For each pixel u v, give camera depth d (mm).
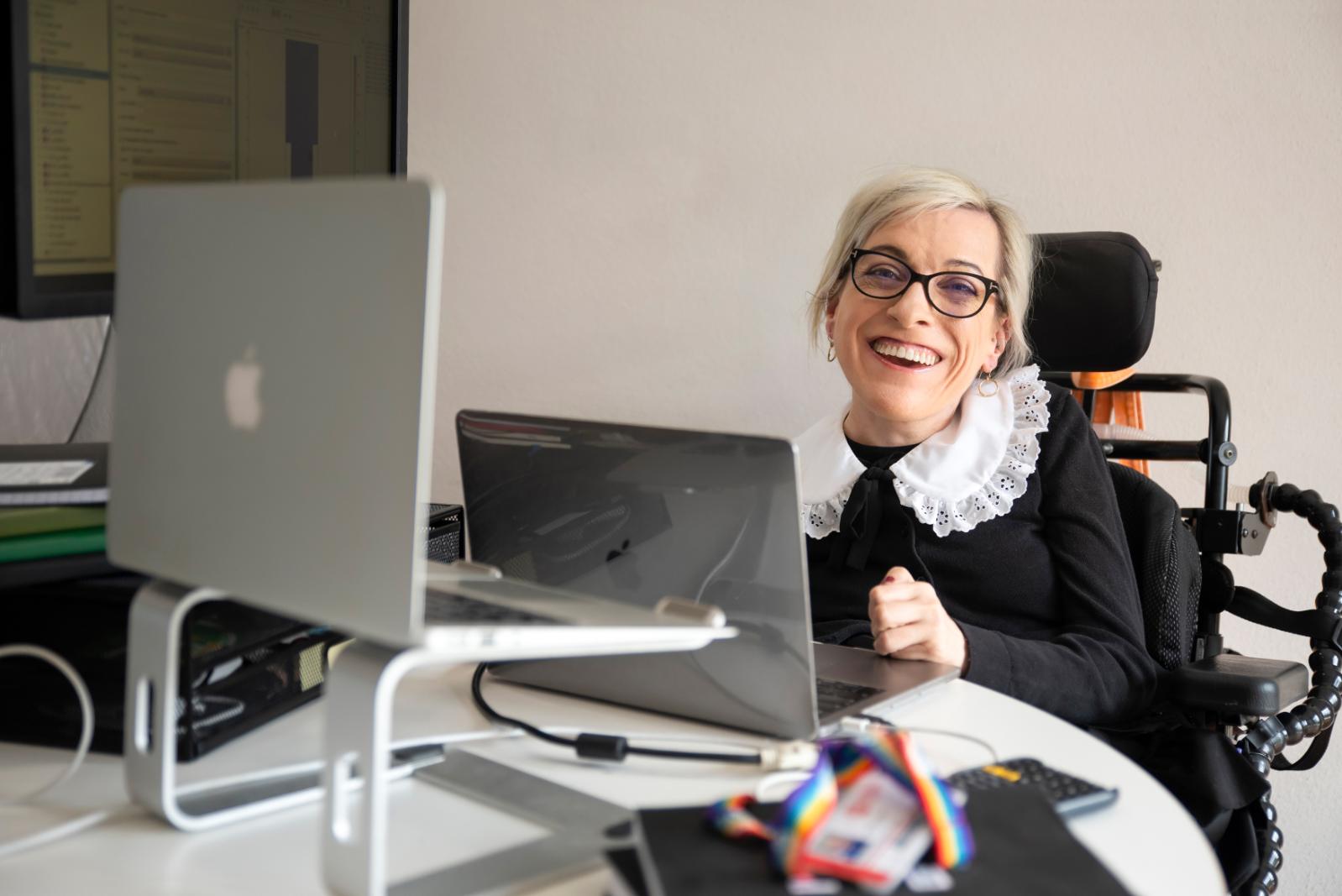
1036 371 1566
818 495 1504
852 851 567
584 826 710
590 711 944
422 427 576
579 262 2312
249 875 653
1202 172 2041
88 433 1421
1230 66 2010
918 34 2111
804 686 846
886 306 1476
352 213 602
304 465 627
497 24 2289
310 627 940
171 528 713
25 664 848
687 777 801
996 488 1452
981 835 612
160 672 701
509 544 974
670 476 865
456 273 2373
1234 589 1569
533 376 2363
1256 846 1255
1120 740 1292
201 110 1024
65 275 908
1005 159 2107
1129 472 1566
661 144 2244
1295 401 2053
